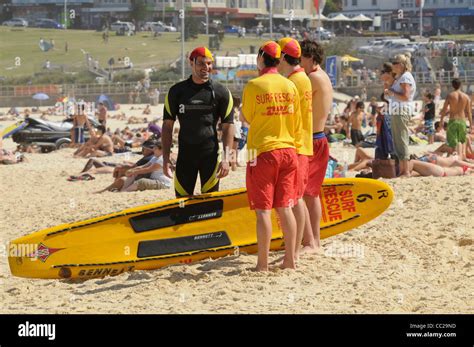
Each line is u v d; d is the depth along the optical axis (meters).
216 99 8.23
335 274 7.41
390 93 11.99
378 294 6.80
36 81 73.44
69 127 24.83
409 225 8.95
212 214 8.26
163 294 7.12
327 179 8.49
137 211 8.17
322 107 7.97
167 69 74.62
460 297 6.73
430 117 22.17
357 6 127.06
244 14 124.00
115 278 7.88
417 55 67.69
